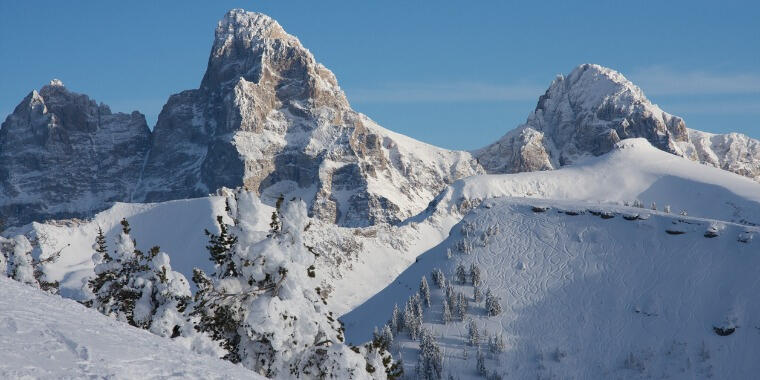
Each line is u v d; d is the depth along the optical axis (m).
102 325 19.02
